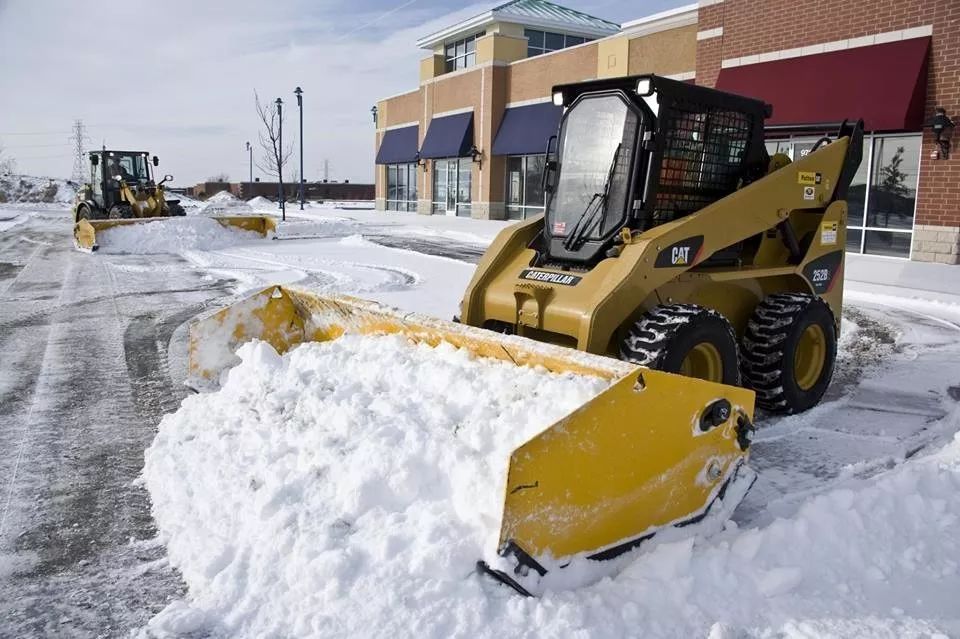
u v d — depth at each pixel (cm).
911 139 1376
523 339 401
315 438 378
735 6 1598
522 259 555
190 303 1051
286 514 336
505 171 2731
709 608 299
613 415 316
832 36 1423
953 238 1315
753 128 584
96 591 335
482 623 278
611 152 524
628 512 328
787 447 499
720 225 523
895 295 1027
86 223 1711
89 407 599
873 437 514
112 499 428
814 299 573
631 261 473
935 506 371
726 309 570
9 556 366
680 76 1944
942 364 701
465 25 2897
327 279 1249
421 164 3238
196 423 463
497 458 330
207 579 324
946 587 318
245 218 1936
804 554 334
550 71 2433
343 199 6028
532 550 296
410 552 305
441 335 445
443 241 1942
